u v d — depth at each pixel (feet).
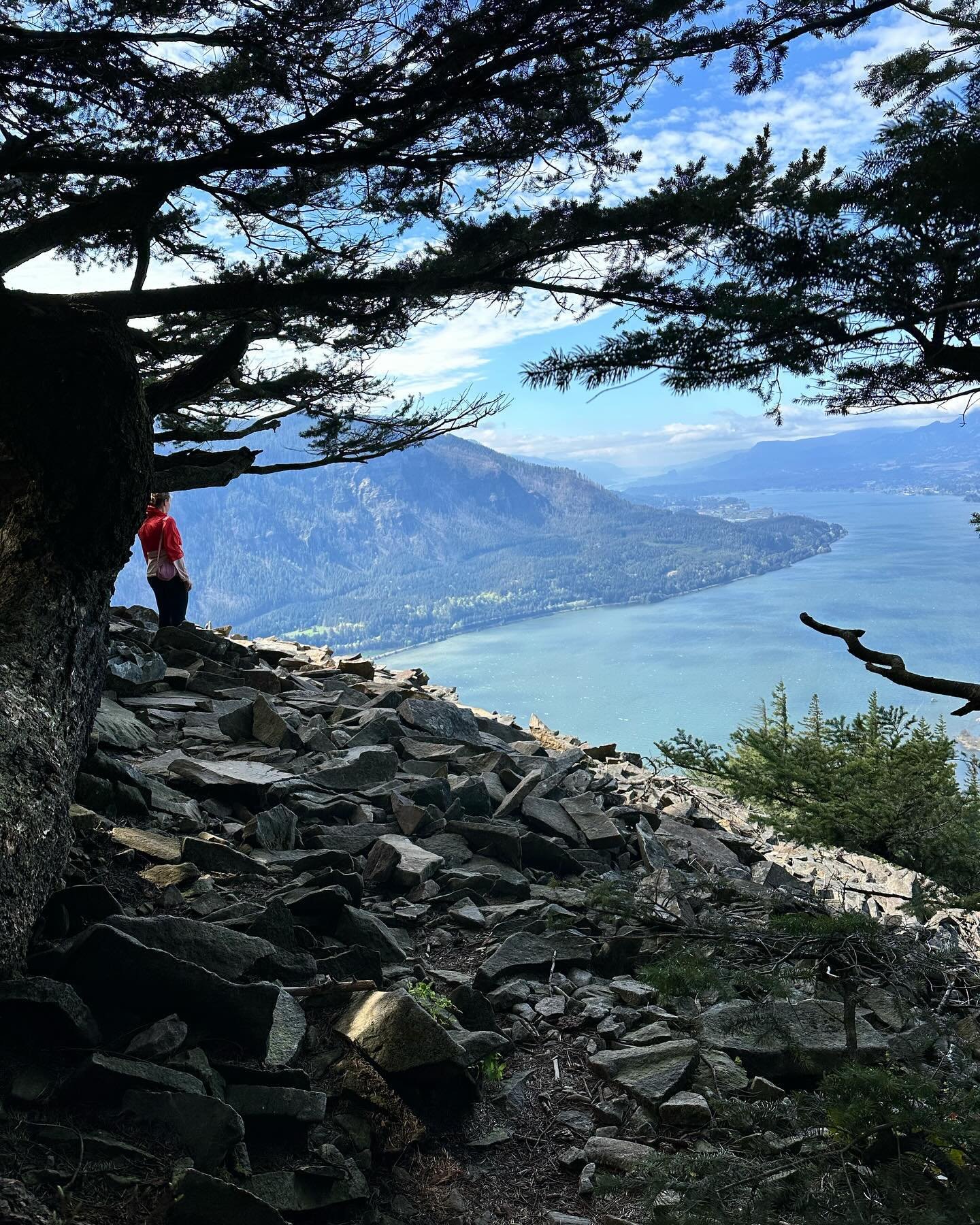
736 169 17.24
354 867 25.16
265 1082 14.78
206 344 30.91
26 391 17.29
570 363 12.66
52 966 14.70
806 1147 13.11
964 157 7.87
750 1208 11.66
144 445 19.10
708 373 12.12
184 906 19.19
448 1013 18.88
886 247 9.52
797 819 40.81
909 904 26.30
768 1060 18.70
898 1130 11.94
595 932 24.12
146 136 21.15
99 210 20.47
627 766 45.37
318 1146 14.46
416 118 19.15
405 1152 15.21
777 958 16.57
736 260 10.82
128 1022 14.67
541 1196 15.02
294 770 30.42
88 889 16.61
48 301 18.47
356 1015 16.89
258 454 31.01
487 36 16.42
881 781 37.60
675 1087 17.44
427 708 38.91
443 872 25.80
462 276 20.76
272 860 23.43
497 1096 17.20
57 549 18.07
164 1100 13.14
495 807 32.55
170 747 30.22
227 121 18.94
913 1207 11.19
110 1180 11.77
